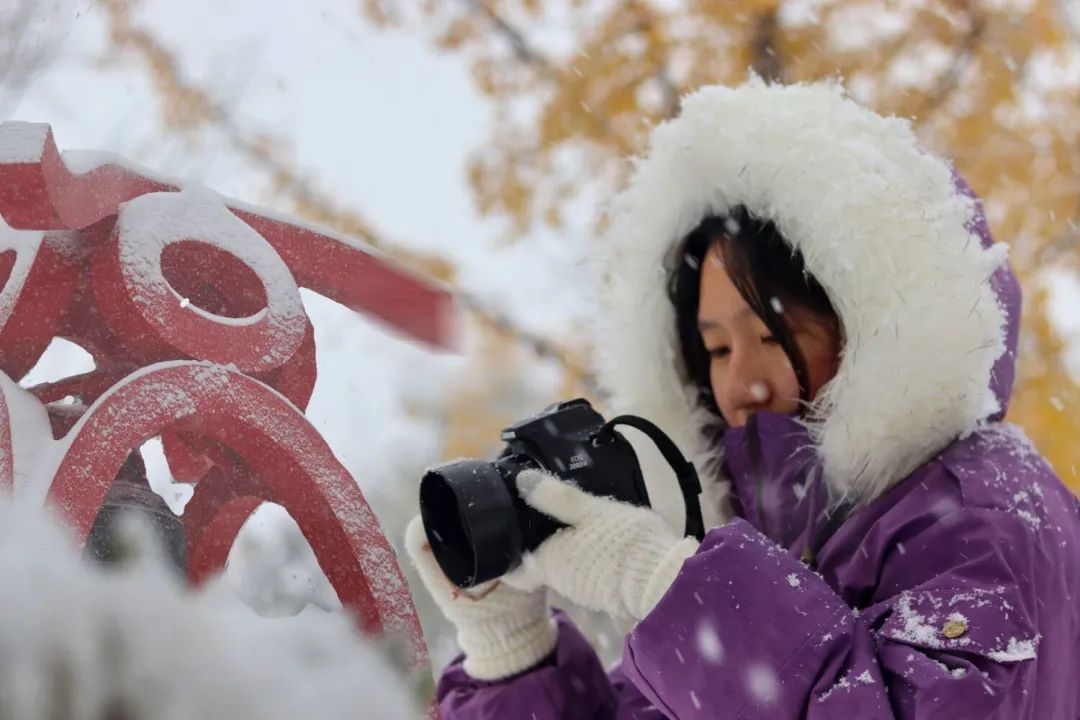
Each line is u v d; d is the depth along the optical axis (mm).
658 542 1054
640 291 1393
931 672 928
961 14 2799
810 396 1219
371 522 843
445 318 1004
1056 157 2848
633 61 2877
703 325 1319
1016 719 937
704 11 2818
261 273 882
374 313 991
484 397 2988
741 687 970
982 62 2814
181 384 755
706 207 1311
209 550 902
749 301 1218
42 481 663
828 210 1125
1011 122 2848
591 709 1295
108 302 799
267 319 865
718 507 1405
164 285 812
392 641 438
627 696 1295
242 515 907
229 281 898
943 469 1096
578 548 1044
